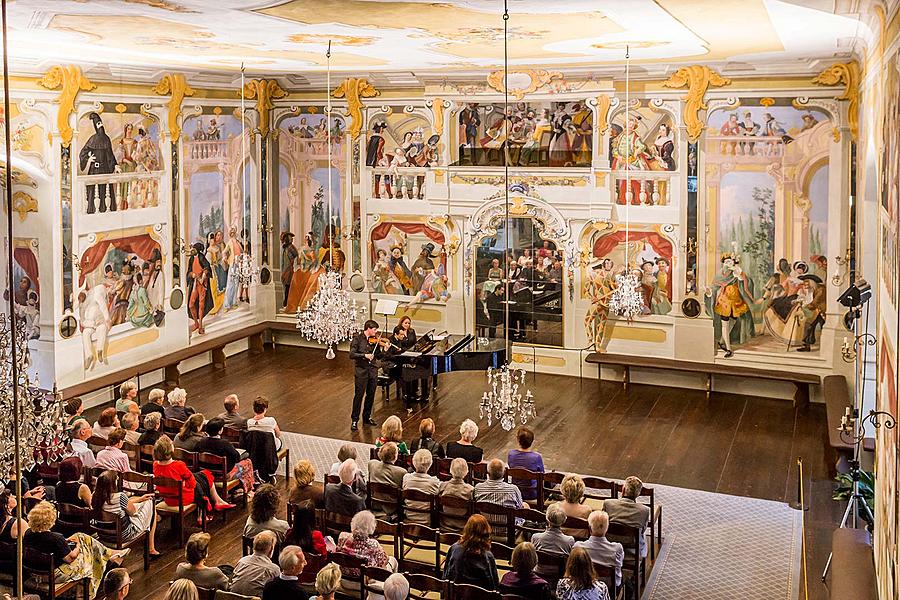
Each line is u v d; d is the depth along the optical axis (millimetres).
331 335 18109
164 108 21844
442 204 23547
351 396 21250
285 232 25328
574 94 21938
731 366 21297
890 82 9203
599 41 15086
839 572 10516
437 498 12758
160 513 13820
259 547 10508
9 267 6961
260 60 18875
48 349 19391
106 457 14039
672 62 20094
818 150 20188
